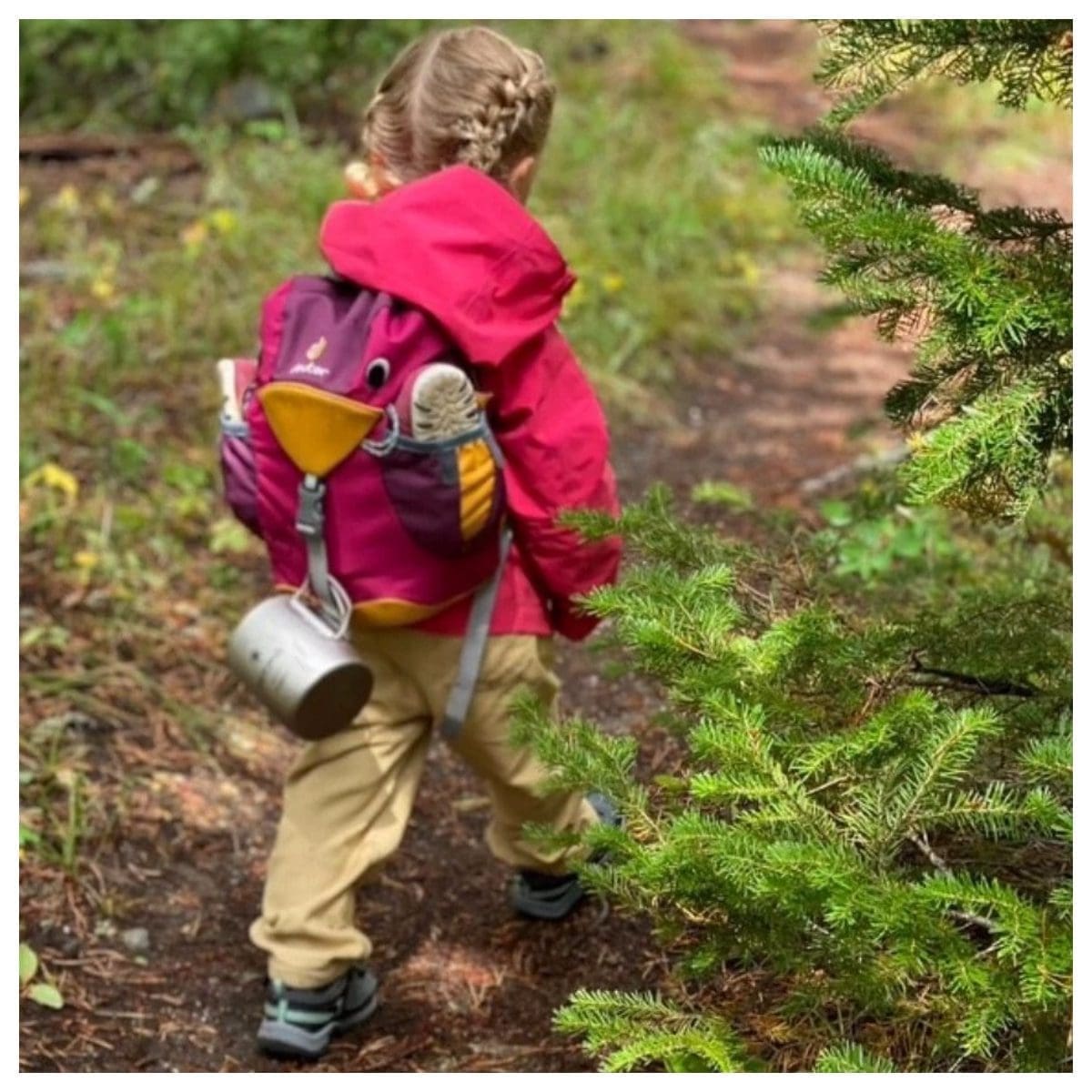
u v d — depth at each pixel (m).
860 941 1.69
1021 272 1.82
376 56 6.52
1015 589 2.55
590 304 5.29
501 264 2.32
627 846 1.91
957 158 7.50
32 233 5.16
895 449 4.09
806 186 1.89
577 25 7.46
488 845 3.12
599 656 3.59
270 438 2.39
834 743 1.77
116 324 4.50
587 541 2.38
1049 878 1.97
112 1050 2.54
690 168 6.52
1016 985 1.61
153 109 6.18
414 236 2.30
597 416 2.46
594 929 2.86
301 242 5.23
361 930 2.89
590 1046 1.83
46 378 4.36
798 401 5.21
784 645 1.94
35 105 6.27
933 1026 1.83
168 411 4.41
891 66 1.99
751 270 6.00
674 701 2.01
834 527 3.23
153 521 3.96
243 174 5.64
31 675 3.35
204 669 3.53
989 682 2.09
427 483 2.29
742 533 3.92
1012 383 1.84
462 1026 2.66
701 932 2.04
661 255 5.85
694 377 5.32
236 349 4.70
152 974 2.72
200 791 3.17
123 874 2.92
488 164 2.45
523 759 2.58
